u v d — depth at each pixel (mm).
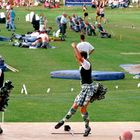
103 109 37125
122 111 36594
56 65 61938
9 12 102875
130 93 44062
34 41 78438
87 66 28922
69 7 172750
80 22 102000
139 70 58750
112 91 45188
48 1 172375
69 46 80812
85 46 35719
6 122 32562
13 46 78938
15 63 62844
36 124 31828
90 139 28844
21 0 176750
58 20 101188
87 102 29062
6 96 28953
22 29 105938
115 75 52562
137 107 38062
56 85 49250
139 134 30016
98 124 32156
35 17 99000
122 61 65938
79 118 34000
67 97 41969
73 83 50469
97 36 96875
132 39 92812
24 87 44469
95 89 29141
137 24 121875
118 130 30781
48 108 37281
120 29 110375
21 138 28625
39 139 28547
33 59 66375
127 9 171500
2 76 29266
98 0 170875
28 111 36125
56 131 30250
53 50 75562
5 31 101188
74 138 28953
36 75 54906
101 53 73250
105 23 122938
